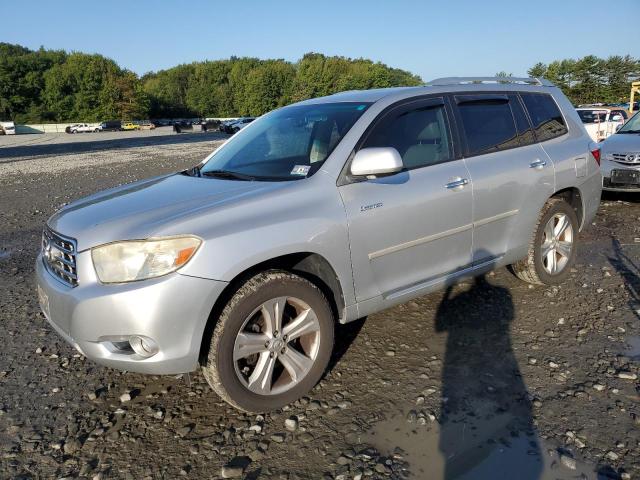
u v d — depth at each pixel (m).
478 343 3.62
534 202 4.16
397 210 3.25
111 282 2.57
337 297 3.13
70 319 2.64
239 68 104.88
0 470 2.54
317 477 2.41
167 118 104.88
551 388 3.04
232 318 2.67
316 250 2.90
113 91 89.69
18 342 3.93
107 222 2.78
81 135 57.44
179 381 3.32
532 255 4.32
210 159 4.09
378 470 2.43
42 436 2.80
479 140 3.89
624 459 2.44
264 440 2.69
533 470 2.39
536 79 4.75
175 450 2.64
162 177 3.90
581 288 4.54
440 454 2.53
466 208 3.65
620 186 7.82
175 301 2.51
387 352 3.54
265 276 2.78
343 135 3.27
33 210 9.52
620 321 3.88
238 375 2.74
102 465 2.55
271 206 2.83
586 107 17.17
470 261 3.80
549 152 4.32
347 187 3.10
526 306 4.21
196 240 2.56
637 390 2.99
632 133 8.43
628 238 6.12
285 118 3.96
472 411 2.85
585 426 2.69
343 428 2.76
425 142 3.58
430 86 3.84
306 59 97.12
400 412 2.87
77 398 3.16
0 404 3.10
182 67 115.50
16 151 30.69
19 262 6.08
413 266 3.44
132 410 3.01
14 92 89.00
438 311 4.16
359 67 97.62
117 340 2.56
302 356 2.97
